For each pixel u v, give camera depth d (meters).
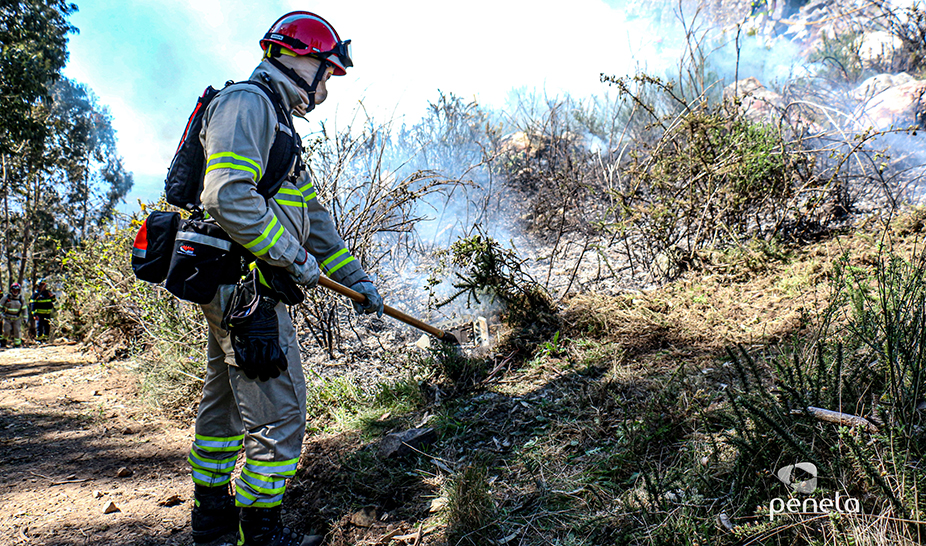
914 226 3.61
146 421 3.91
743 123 4.34
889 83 5.69
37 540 2.43
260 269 2.04
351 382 3.51
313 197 2.37
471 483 2.21
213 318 2.11
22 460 3.34
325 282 2.21
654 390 2.67
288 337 2.12
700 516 1.83
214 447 2.32
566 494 2.19
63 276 8.43
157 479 3.01
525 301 3.75
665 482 2.01
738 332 3.03
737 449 2.03
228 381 2.29
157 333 4.86
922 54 6.23
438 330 2.72
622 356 3.04
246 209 1.92
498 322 3.83
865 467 1.63
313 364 3.86
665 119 4.80
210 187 1.90
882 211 4.11
